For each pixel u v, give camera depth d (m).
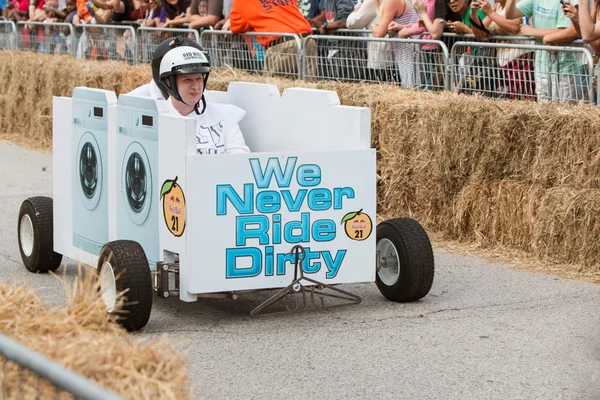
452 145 10.42
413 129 10.85
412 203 11.12
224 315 7.88
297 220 7.61
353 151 7.72
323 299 8.32
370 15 13.48
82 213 8.60
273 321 7.70
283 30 14.24
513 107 9.88
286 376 6.46
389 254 8.23
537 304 8.16
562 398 6.07
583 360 6.75
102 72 16.78
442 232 10.75
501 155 10.05
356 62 13.30
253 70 14.76
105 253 7.28
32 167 15.89
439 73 12.09
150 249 7.75
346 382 6.36
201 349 7.00
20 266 9.53
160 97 8.68
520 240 9.89
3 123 19.84
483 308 8.04
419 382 6.36
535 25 11.62
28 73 18.73
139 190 7.79
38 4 22.69
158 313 7.91
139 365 4.15
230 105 8.74
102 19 18.95
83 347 4.16
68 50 19.70
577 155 9.34
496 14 11.68
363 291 8.63
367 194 7.82
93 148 8.36
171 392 3.92
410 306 8.11
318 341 7.19
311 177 7.61
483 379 6.41
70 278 9.00
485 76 11.50
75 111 8.59
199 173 7.24
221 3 15.71
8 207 12.55
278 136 8.89
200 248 7.31
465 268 9.41
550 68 10.62
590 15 10.30
